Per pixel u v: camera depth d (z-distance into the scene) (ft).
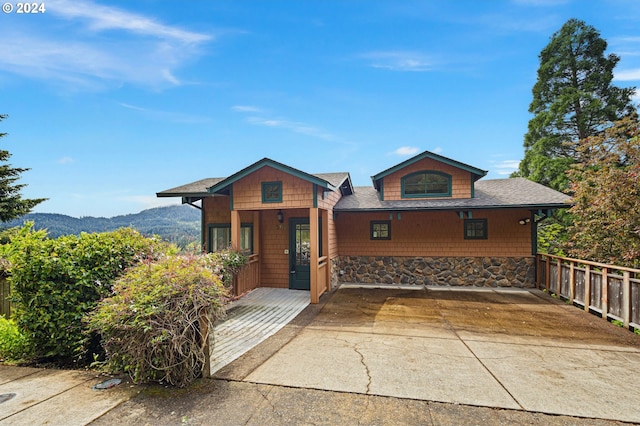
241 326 18.17
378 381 11.07
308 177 23.53
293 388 10.54
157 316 10.45
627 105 41.34
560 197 28.35
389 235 32.65
